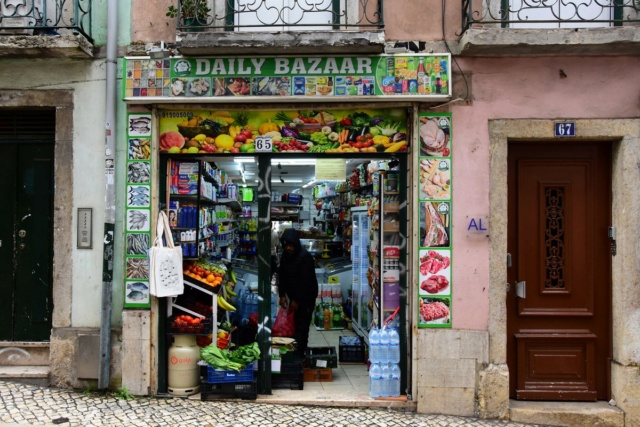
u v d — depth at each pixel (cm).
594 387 537
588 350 538
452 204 518
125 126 528
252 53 503
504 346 515
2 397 498
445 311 516
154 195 526
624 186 515
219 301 566
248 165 728
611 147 535
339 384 570
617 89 515
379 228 570
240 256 1073
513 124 516
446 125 518
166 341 533
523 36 485
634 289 513
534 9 545
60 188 535
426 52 519
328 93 505
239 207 1014
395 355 532
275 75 507
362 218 702
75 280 533
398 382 530
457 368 514
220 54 505
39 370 538
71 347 528
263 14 560
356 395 536
